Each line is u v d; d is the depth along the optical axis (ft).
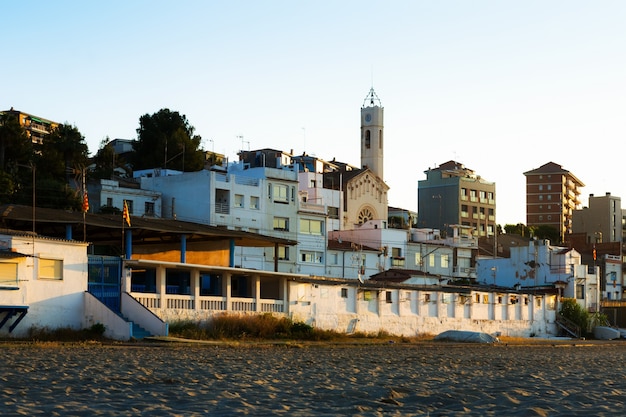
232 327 217.56
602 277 460.14
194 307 217.77
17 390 101.14
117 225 220.64
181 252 233.55
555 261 386.73
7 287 182.70
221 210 350.84
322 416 88.02
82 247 199.21
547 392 115.34
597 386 127.13
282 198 371.35
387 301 277.03
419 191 610.65
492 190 615.16
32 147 374.02
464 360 182.80
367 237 407.85
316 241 377.50
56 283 193.16
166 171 382.63
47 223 216.13
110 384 110.22
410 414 91.15
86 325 197.36
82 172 348.59
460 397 106.32
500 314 323.37
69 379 114.52
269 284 246.47
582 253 487.61
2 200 310.24
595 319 362.53
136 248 256.93
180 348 181.88
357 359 173.99
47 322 190.70
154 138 430.61
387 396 106.22
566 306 356.59
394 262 408.46
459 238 446.19
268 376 128.88
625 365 184.55
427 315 290.76
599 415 92.48
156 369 133.39
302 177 433.89
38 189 322.14
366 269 394.52
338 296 260.83
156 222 241.14
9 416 81.82
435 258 427.74
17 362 136.56
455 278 411.34
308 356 176.86
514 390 115.85
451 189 595.88
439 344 249.55
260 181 363.56
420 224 589.73
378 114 515.09
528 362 183.93
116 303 204.64
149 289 216.33
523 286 387.55
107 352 163.94
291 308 245.24
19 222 216.74
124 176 395.75
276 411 90.53
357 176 458.50
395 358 181.27
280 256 364.17
